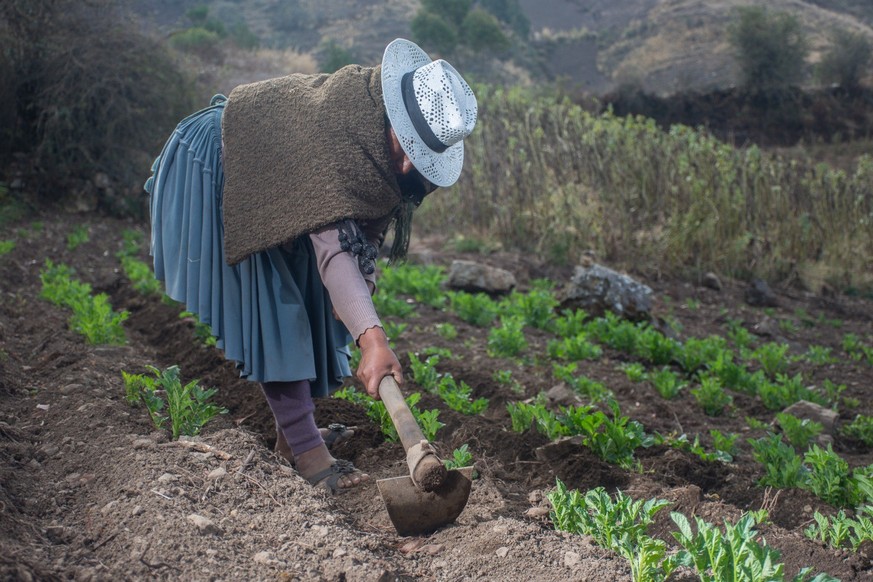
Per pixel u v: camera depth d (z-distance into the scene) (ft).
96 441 11.30
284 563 8.55
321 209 9.89
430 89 10.01
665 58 184.65
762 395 22.06
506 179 44.21
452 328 25.53
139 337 22.31
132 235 42.83
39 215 45.29
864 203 46.09
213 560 8.41
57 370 15.72
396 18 185.06
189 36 108.17
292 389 11.56
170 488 9.60
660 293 38.52
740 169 46.06
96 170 48.16
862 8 208.74
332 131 10.02
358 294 9.85
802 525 12.66
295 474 10.72
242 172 10.40
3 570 7.54
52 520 9.30
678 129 46.47
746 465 16.22
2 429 11.68
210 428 12.87
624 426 15.79
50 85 46.88
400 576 8.66
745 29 111.04
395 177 10.40
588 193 42.86
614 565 8.81
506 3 212.43
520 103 49.44
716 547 8.10
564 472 13.23
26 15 46.70
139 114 49.03
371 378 9.52
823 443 18.86
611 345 26.78
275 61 119.14
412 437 9.13
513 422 15.56
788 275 43.60
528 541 9.32
